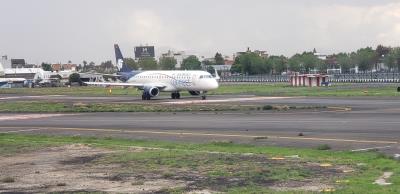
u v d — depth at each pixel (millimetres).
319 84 148000
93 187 18281
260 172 20344
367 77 195125
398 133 34062
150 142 32188
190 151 26828
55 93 128625
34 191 17797
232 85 164125
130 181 19234
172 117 51875
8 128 44562
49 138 35781
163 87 92812
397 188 16609
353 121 43250
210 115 53344
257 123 43500
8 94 126000
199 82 90375
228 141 31672
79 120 51344
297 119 46375
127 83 98938
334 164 22000
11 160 25219
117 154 26312
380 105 63594
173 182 18828
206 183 18484
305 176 19375
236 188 17484
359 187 16969
